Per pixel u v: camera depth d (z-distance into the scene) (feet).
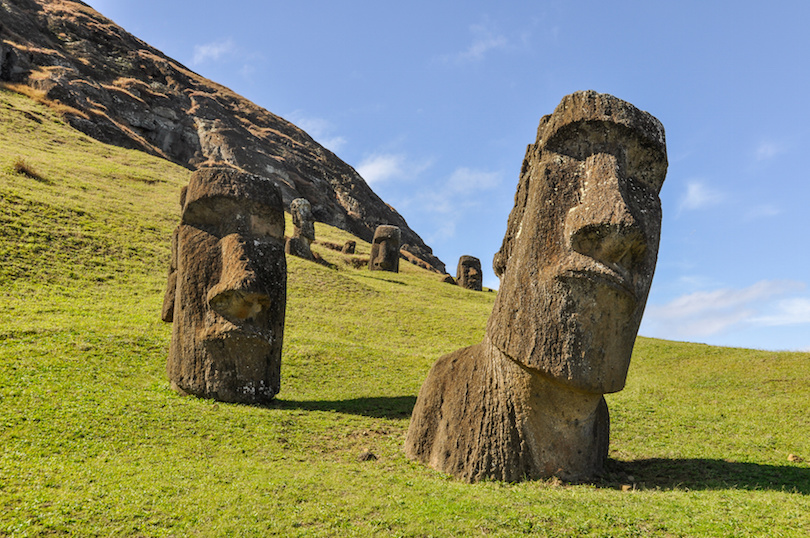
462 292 124.06
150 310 66.59
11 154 116.57
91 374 43.62
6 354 44.68
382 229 142.61
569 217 27.81
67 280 71.41
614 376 27.14
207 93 283.59
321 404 45.11
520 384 28.89
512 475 28.63
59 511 23.38
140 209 109.70
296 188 244.63
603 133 28.32
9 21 199.82
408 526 22.54
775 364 58.75
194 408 38.93
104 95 198.80
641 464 32.78
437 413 33.01
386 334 77.15
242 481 27.50
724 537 20.07
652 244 27.76
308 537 21.97
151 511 23.76
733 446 35.68
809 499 23.98
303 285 95.76
